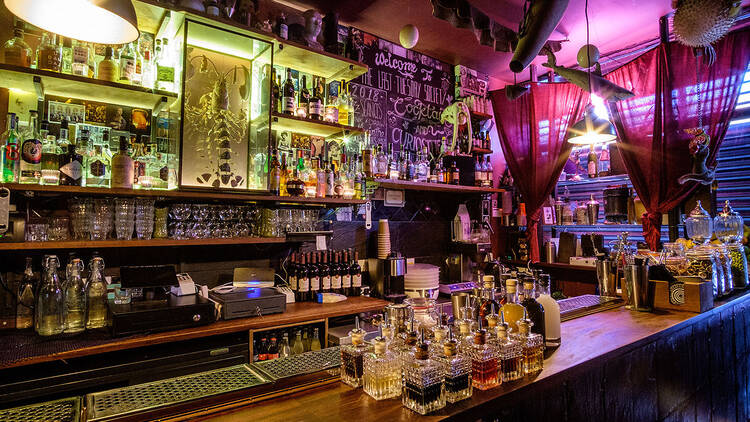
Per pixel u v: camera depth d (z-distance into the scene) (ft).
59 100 8.38
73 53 7.64
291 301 10.04
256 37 9.05
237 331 8.04
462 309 5.18
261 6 11.03
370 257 12.96
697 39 8.30
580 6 11.69
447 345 3.96
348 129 11.06
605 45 14.33
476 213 15.40
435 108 15.24
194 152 8.65
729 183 12.94
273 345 8.66
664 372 6.63
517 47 7.30
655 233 12.98
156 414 3.52
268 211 9.79
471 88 16.30
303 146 11.54
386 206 13.67
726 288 9.12
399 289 11.92
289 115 9.88
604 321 7.10
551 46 12.17
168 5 8.01
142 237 8.23
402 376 3.87
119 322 6.94
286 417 3.58
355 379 4.29
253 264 10.71
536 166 15.92
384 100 13.73
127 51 8.71
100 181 8.05
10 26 7.79
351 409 3.76
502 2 11.36
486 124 16.84
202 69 8.95
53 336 7.00
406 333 4.49
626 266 8.21
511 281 5.30
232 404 3.76
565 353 5.32
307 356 5.21
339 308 9.56
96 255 7.91
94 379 6.63
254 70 9.64
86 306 7.51
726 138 13.05
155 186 8.62
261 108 9.45
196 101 8.78
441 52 14.78
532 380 4.41
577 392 5.06
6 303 7.45
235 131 9.26
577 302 8.71
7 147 7.10
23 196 7.88
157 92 8.31
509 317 5.13
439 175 14.02
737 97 11.69
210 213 9.05
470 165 14.83
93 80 7.62
